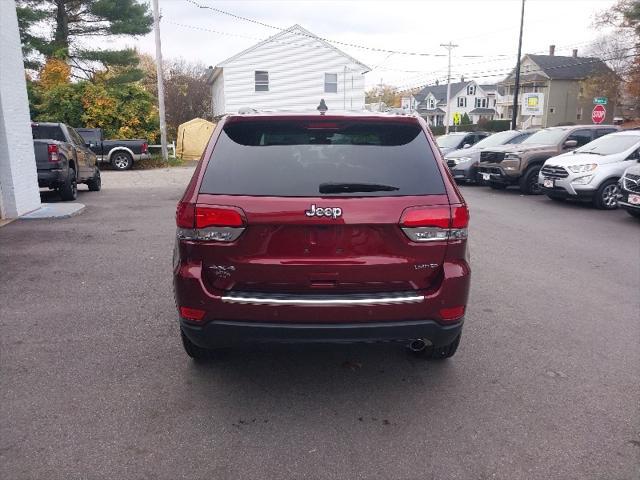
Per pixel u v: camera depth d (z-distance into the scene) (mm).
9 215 9844
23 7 27391
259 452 2947
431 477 2750
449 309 3240
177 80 46219
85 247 7707
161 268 6594
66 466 2799
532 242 8484
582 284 6152
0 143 9430
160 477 2725
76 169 13180
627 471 2799
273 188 3135
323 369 3979
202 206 3121
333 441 3059
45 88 28438
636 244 8367
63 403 3424
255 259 3127
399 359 4156
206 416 3309
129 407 3391
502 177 15008
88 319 4875
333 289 3162
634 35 41594
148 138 27578
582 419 3295
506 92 69750
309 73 32875
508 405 3465
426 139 3449
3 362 3990
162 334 4555
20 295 5535
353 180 3176
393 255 3156
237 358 4141
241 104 32469
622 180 10438
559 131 15438
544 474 2773
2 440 3014
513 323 4902
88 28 31625
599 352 4285
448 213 3170
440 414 3354
